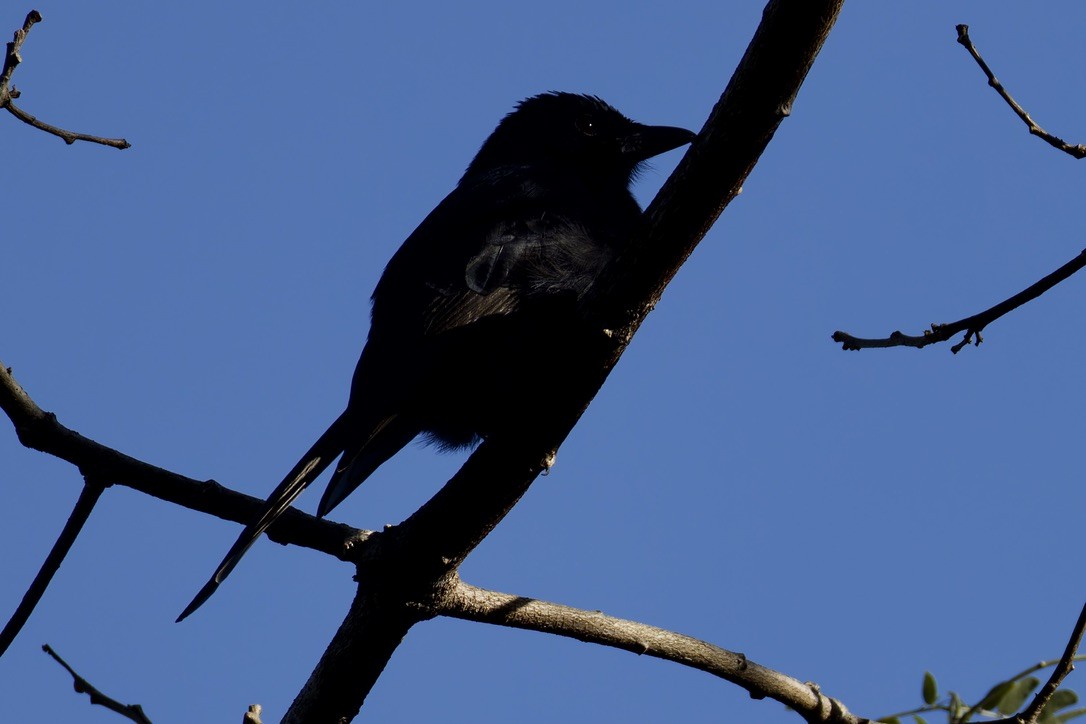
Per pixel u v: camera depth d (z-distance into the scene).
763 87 7.00
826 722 10.05
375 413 9.95
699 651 9.90
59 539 8.59
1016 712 9.19
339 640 8.97
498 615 9.23
